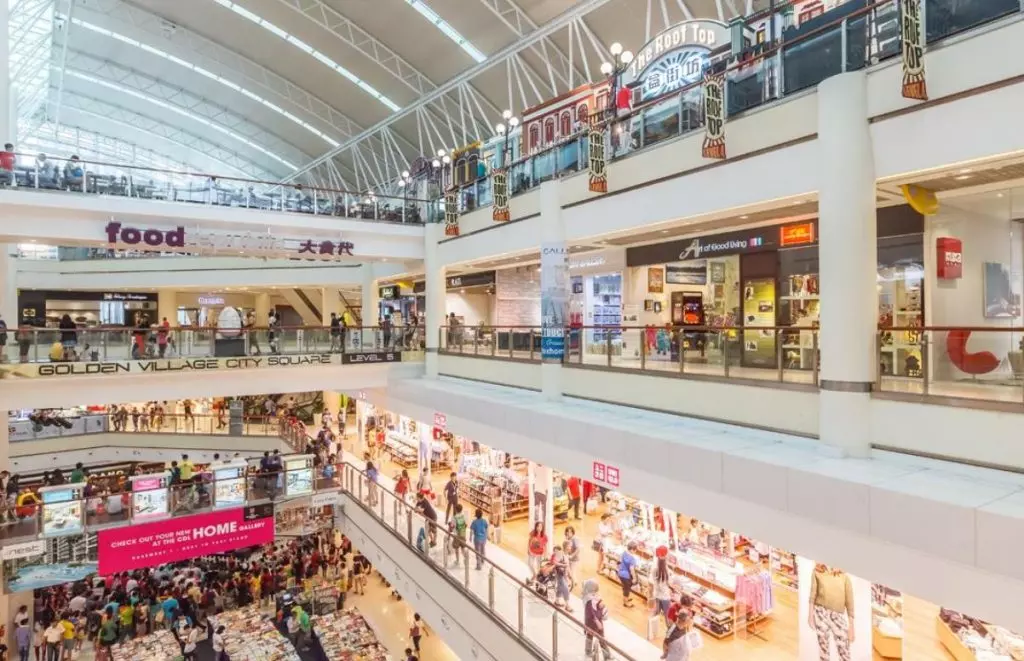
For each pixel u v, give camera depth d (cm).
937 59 673
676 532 1125
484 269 2103
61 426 2330
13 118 2439
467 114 3206
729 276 1367
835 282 749
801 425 812
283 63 3228
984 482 614
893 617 883
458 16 2512
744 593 950
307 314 3716
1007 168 781
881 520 599
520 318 2072
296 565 1738
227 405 2903
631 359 1099
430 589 1214
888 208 1044
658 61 1321
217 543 1521
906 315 1021
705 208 952
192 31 3059
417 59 2909
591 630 821
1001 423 616
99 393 1460
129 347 1472
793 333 830
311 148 4300
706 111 905
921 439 686
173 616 1524
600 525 1266
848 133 740
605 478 959
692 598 984
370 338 1788
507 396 1339
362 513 1608
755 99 891
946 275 989
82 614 1570
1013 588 505
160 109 4100
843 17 782
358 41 2852
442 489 1777
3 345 1341
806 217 1166
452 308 2350
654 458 864
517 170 1430
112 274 3027
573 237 1232
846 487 629
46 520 1336
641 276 1538
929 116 684
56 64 3441
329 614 1506
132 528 1412
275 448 2356
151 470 2497
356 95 3388
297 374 1700
